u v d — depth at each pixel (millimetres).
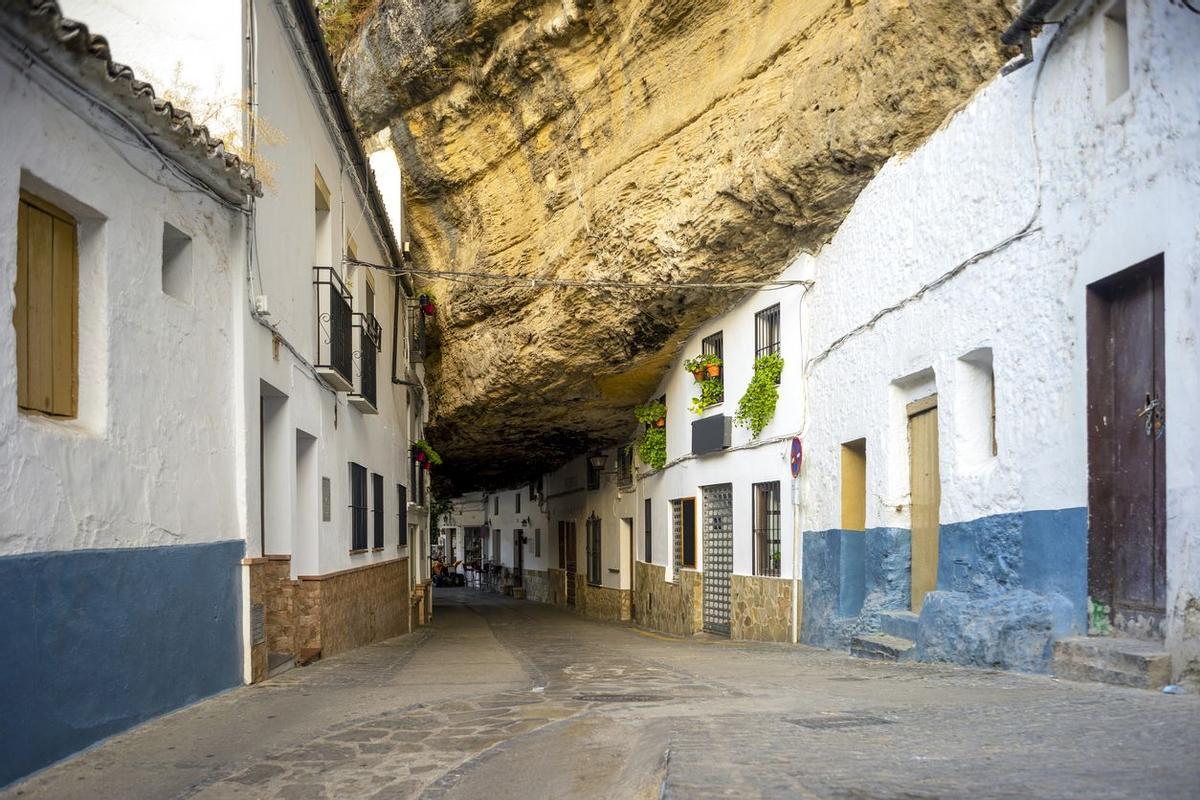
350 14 24062
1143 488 6418
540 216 19281
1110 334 6809
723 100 13711
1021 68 7777
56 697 5055
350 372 12367
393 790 4547
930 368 9312
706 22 14234
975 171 8484
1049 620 6957
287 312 9602
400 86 21000
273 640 9695
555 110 17859
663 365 19297
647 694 7109
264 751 5340
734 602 14977
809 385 12820
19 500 4754
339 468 11836
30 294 5238
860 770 3857
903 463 10227
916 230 9641
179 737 5688
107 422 5715
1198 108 5734
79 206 5535
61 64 5117
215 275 7473
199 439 7055
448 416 24656
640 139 15453
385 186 20375
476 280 20734
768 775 3791
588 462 28047
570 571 31328
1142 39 6230
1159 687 5719
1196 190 5707
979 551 8211
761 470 14195
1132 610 6469
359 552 13125
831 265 12180
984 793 3414
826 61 11188
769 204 12586
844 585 11430
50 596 5000
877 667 8500
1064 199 7141
